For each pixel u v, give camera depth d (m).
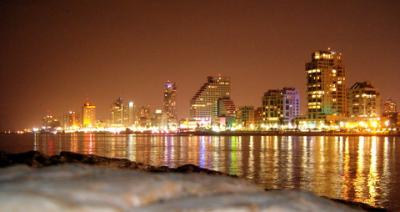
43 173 7.58
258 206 6.94
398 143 198.25
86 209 6.19
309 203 7.70
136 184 7.30
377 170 72.62
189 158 103.69
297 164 84.69
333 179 59.91
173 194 7.46
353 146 165.38
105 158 15.87
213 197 7.26
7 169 7.96
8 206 6.02
